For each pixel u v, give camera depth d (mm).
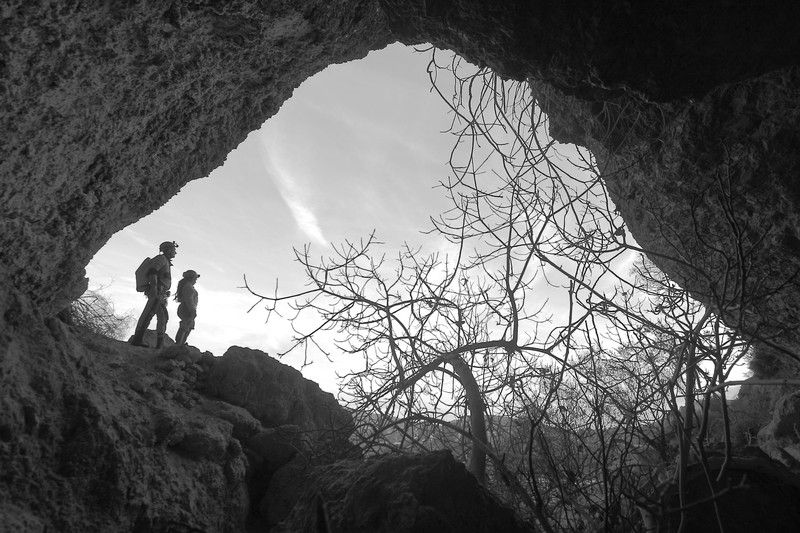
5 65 3312
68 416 4648
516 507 3312
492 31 4289
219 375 7531
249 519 6262
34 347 4578
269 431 6930
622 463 2668
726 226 5465
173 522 4695
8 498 4012
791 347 5512
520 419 3832
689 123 5375
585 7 3977
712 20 3850
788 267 5145
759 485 2664
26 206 4250
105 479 4711
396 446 3936
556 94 6254
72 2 3309
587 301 3076
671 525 2578
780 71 4641
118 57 3863
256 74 5164
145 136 4797
